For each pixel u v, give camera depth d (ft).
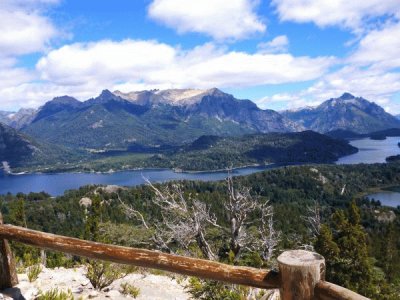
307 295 7.14
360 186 503.20
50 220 259.80
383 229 245.24
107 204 205.87
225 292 18.21
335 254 63.67
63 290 17.44
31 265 20.77
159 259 9.50
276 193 378.12
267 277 8.07
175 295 22.39
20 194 385.29
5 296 12.97
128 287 20.27
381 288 72.18
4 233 12.46
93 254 10.50
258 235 44.75
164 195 45.09
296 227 177.68
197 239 40.88
